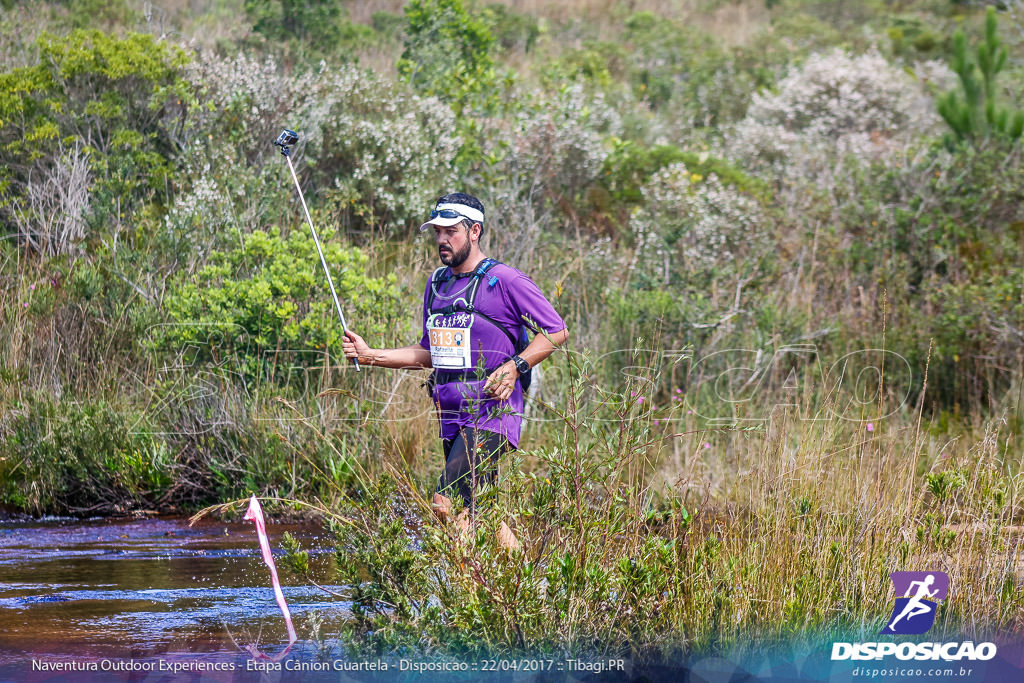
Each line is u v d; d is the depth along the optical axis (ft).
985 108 74.59
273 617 27.14
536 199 67.46
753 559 26.37
